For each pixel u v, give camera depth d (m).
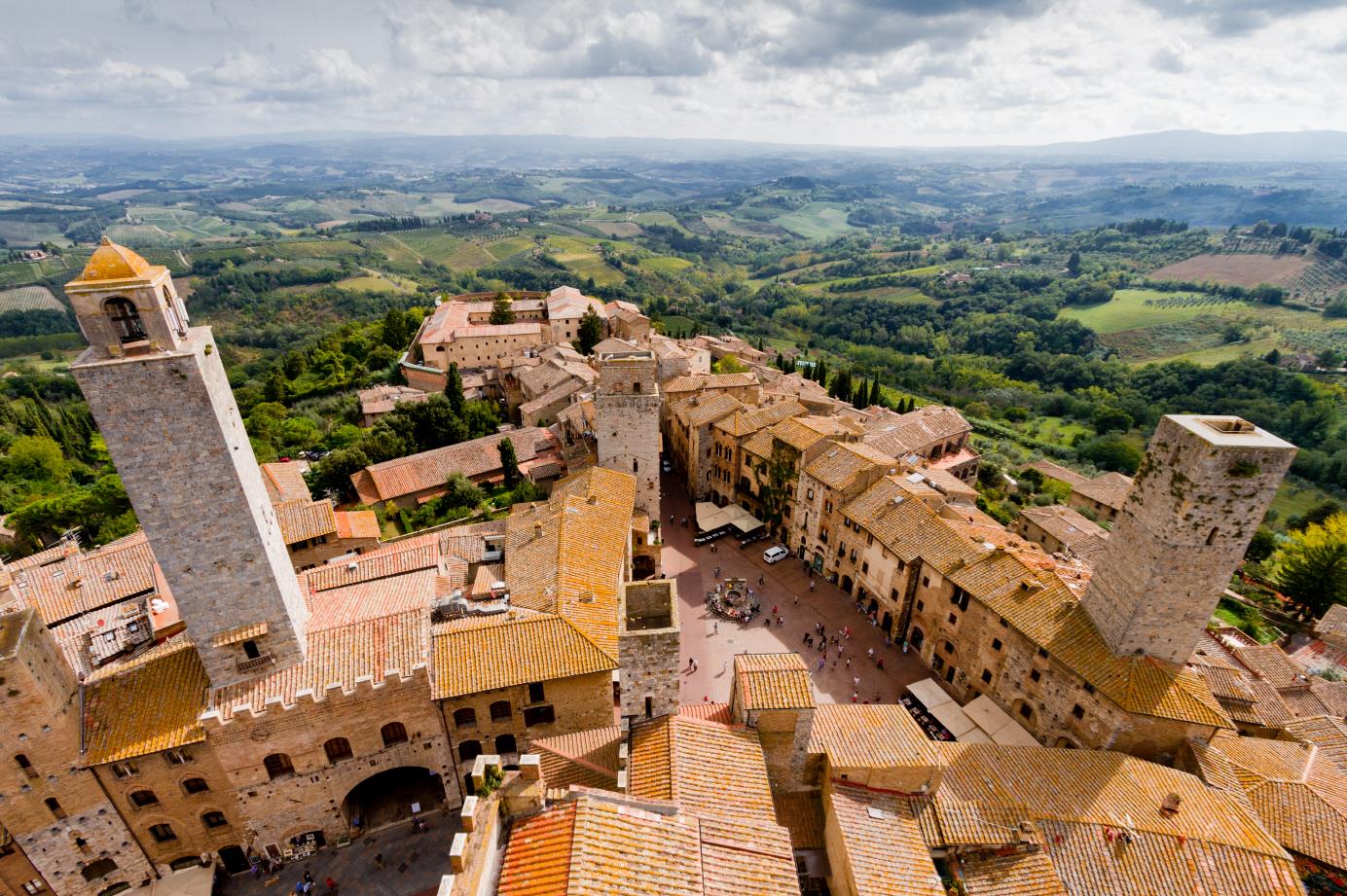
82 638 51.88
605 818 27.73
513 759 50.09
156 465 37.56
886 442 96.44
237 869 47.25
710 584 78.44
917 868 36.59
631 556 68.19
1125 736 48.34
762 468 87.75
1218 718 46.66
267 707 42.28
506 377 135.00
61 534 93.81
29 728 38.50
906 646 68.88
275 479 87.19
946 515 74.50
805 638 69.25
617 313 161.25
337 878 45.75
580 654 47.19
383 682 44.00
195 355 36.31
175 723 41.84
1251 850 39.31
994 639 58.50
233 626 42.31
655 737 37.59
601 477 70.31
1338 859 41.75
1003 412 192.88
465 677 45.56
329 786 46.31
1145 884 38.59
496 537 66.56
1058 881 38.31
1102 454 151.88
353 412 133.50
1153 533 47.31
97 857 43.25
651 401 74.94
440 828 48.94
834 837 38.75
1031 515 95.62
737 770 35.97
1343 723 58.44
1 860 40.72
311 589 55.59
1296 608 86.69
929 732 57.16
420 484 94.62
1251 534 45.44
